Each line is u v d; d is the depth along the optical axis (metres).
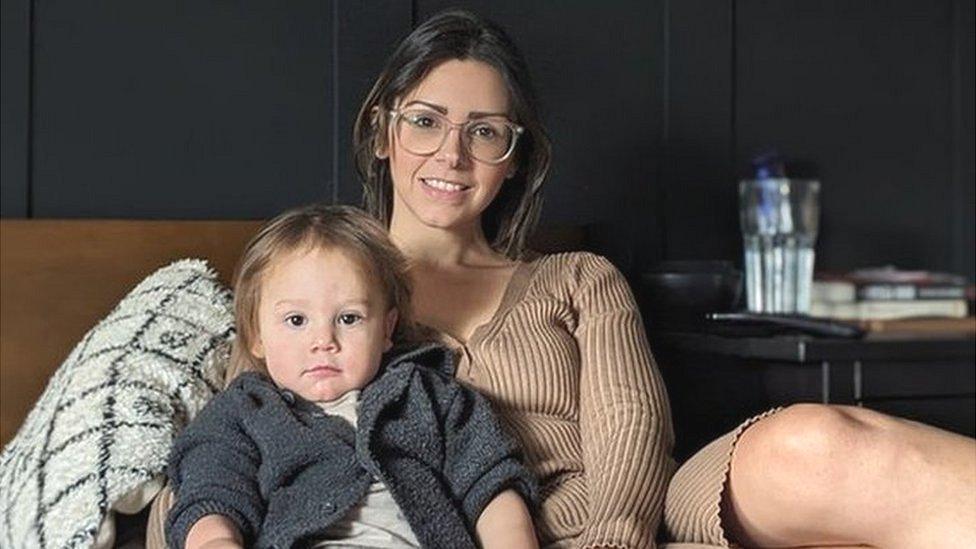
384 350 1.58
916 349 2.21
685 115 2.48
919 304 2.51
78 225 2.03
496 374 1.69
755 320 2.30
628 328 1.74
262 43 2.17
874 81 2.68
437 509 1.47
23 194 2.07
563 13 2.37
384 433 1.50
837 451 1.48
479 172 1.75
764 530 1.56
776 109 2.59
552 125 2.37
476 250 1.82
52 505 1.55
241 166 2.17
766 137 2.58
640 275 2.35
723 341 2.21
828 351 2.15
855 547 1.53
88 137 2.10
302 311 1.52
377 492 1.47
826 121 2.64
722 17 2.51
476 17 1.79
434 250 1.78
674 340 2.29
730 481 1.57
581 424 1.69
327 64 2.20
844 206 2.67
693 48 2.48
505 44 1.78
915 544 1.46
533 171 1.85
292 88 2.19
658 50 2.46
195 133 2.15
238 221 2.12
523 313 1.74
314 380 1.51
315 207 1.61
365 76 2.21
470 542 1.47
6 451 1.74
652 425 1.64
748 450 1.55
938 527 1.45
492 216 1.88
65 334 2.02
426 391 1.55
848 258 2.68
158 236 2.06
